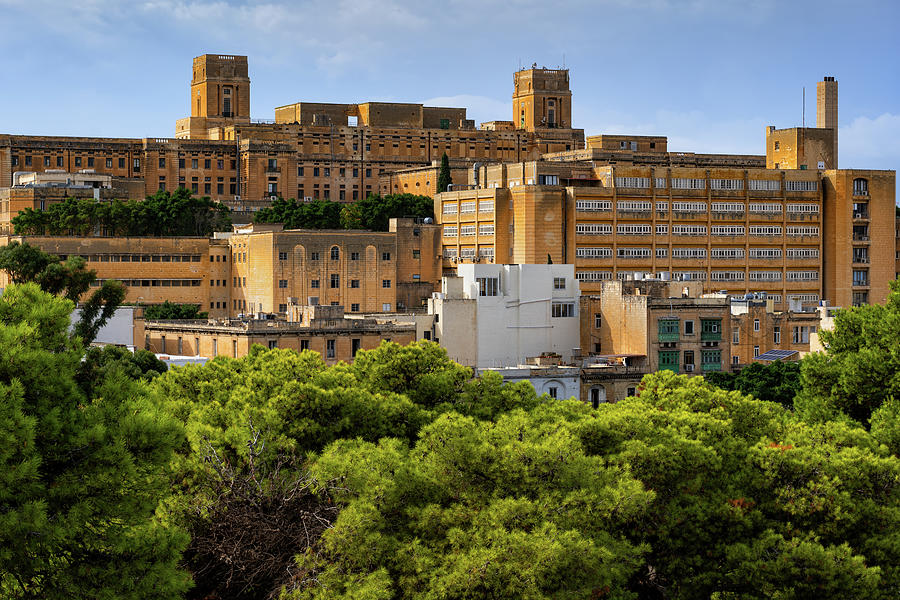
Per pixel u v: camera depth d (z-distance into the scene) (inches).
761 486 4424.2
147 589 3186.5
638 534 4259.4
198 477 3981.3
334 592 3619.6
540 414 4810.5
